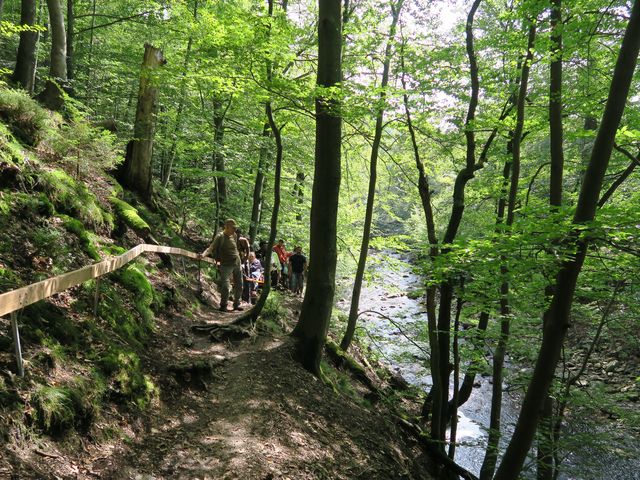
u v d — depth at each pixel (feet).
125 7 55.67
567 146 36.52
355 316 33.35
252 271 39.78
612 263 17.57
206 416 15.71
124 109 65.21
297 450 15.11
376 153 32.83
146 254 28.45
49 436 10.64
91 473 10.68
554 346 14.66
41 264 16.71
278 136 26.08
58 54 38.47
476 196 34.42
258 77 23.41
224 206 51.16
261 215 58.44
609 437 21.06
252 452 13.87
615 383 39.96
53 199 21.58
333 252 23.79
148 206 37.81
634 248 14.66
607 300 24.70
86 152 26.32
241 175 43.01
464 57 27.27
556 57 20.48
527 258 15.31
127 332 17.92
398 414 28.50
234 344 22.71
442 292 25.72
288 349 22.71
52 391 11.21
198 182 57.57
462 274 19.22
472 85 25.34
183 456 12.95
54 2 37.83
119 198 32.07
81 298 16.90
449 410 27.40
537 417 15.06
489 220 34.91
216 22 23.27
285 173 51.08
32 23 35.47
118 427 12.85
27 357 11.79
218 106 43.14
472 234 35.58
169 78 28.09
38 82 52.54
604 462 26.96
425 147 34.50
